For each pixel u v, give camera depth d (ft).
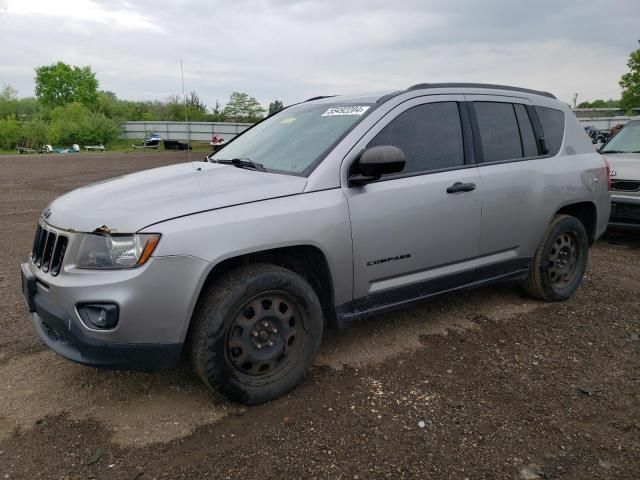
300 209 10.71
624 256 22.94
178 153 120.67
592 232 17.43
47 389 11.26
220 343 9.90
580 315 15.67
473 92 14.44
